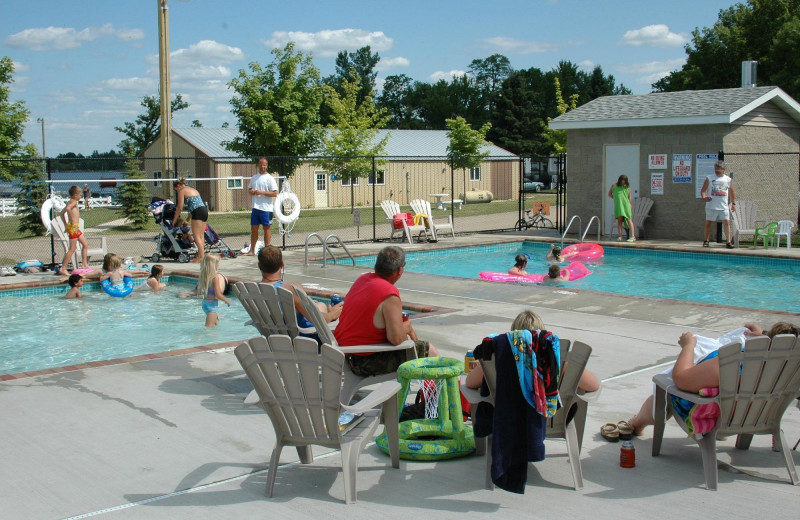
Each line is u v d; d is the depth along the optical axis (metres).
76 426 5.23
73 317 10.58
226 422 5.31
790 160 19.89
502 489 4.06
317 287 11.67
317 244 18.17
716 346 4.45
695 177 18.12
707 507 3.84
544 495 4.02
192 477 4.33
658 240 18.55
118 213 33.22
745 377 3.97
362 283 5.35
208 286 9.86
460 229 23.59
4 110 28.91
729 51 39.78
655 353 7.11
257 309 6.27
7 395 5.96
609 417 5.27
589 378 4.30
